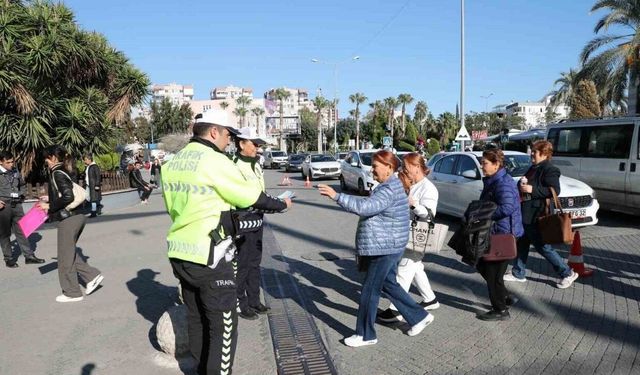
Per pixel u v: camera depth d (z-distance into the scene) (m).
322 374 4.07
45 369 4.28
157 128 69.19
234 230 3.49
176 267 3.48
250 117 106.25
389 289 4.68
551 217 5.91
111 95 17.28
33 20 14.24
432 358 4.31
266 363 4.30
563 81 49.06
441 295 6.03
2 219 7.89
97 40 16.45
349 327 5.09
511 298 5.57
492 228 5.07
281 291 6.36
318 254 8.45
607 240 8.91
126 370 4.23
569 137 12.23
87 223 12.80
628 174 10.53
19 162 14.47
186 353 4.43
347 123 89.94
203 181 3.31
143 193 18.02
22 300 6.21
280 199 3.81
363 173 17.92
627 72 23.28
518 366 4.11
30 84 13.73
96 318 5.50
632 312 5.27
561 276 6.19
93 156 17.05
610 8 23.58
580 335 4.71
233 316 3.50
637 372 3.95
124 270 7.66
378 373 4.06
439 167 11.83
